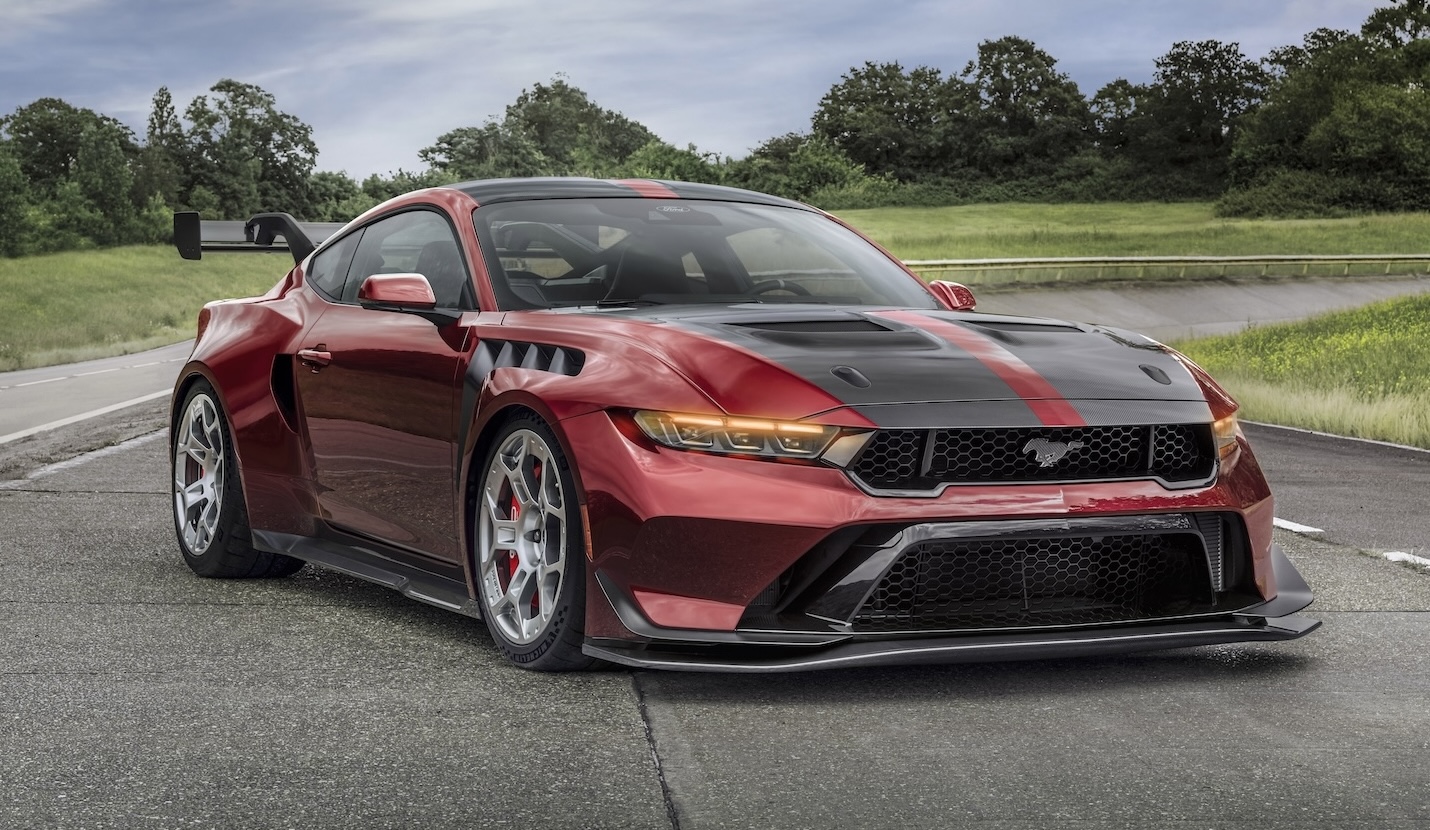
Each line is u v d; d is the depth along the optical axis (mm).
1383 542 5746
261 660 3533
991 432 3072
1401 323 29469
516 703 3096
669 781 2549
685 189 4582
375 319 4102
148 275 78062
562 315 3580
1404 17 113625
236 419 4574
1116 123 125375
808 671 3391
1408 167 96312
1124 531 3139
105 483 7254
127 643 3732
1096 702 3117
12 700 3137
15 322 56875
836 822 2326
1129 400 3219
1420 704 3125
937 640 3037
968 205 113375
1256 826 2305
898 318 3611
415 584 3869
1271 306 41125
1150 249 62438
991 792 2482
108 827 2309
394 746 2775
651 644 3129
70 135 126750
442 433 3670
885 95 127562
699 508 2988
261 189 131375
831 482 2988
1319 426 12977
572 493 3213
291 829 2303
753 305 3799
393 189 117125
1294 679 3359
